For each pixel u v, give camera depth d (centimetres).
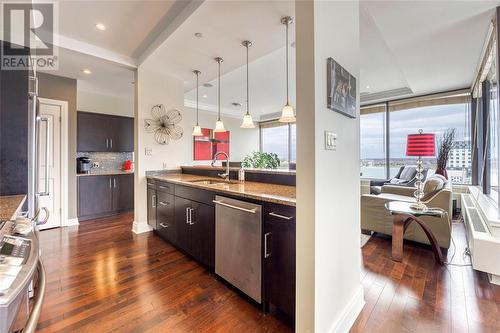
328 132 137
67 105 391
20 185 187
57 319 162
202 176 353
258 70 418
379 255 267
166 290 199
